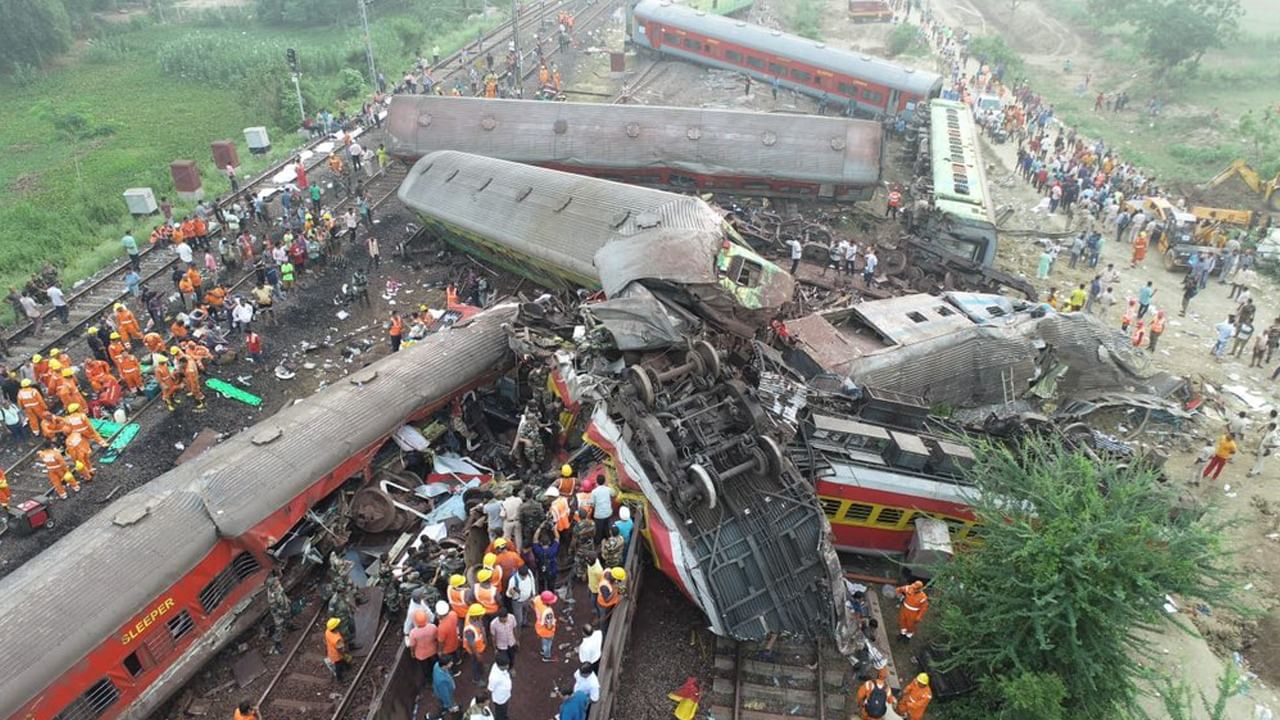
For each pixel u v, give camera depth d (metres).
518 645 13.91
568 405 17.72
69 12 59.16
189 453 19.97
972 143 34.16
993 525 14.51
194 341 22.67
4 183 36.94
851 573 17.28
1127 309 28.00
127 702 13.14
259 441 16.00
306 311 25.94
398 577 15.06
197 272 25.25
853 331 21.06
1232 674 13.00
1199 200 36.09
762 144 31.45
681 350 17.30
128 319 23.30
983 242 27.56
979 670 14.66
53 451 18.23
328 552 16.39
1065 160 39.03
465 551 14.84
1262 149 40.88
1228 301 29.00
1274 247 30.73
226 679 14.62
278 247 26.47
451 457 18.89
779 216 31.00
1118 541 13.20
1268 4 68.62
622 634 13.64
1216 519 19.09
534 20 59.47
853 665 14.84
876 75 40.72
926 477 16.73
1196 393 23.61
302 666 14.67
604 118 31.91
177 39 58.03
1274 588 17.48
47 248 30.34
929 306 21.78
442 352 19.67
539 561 14.46
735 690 14.26
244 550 14.84
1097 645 13.16
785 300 20.58
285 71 44.88
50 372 20.59
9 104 47.81
